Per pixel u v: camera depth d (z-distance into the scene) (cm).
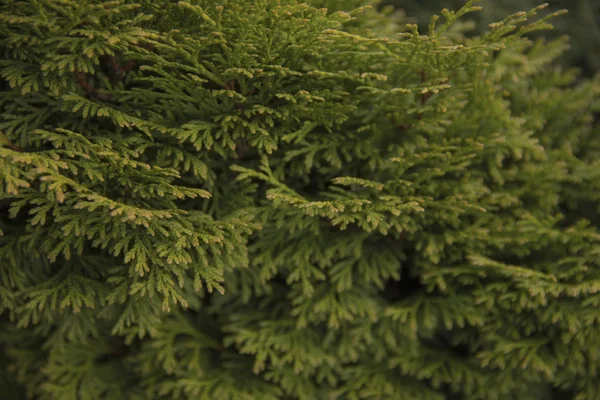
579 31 349
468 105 241
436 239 228
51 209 204
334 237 231
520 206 244
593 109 273
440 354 252
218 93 189
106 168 185
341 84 214
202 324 258
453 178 237
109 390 252
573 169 253
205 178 201
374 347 245
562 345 229
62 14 186
